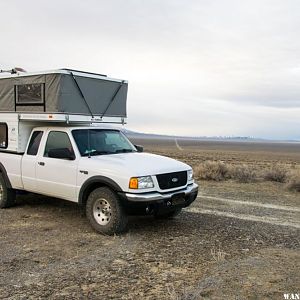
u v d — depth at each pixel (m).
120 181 6.94
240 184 14.32
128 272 5.31
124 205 6.93
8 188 9.21
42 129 8.62
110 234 7.17
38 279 5.05
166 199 7.09
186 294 4.55
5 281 4.98
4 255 6.00
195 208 9.61
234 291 4.59
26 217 8.55
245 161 38.19
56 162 7.99
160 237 7.05
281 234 7.27
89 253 6.14
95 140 8.27
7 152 9.16
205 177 15.53
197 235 7.18
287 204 10.38
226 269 5.35
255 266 5.45
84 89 8.29
